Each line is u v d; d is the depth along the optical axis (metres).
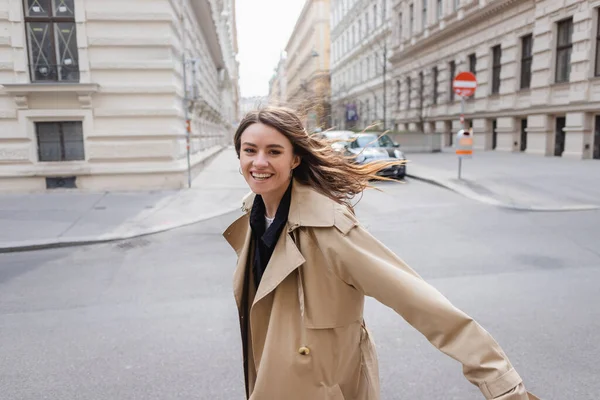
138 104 12.43
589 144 18.30
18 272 6.05
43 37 11.99
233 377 3.36
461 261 6.09
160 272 5.95
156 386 3.25
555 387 3.15
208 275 5.79
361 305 1.61
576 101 18.20
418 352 3.68
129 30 12.14
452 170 15.40
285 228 1.56
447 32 28.73
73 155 12.53
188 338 4.00
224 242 7.47
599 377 3.27
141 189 12.69
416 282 1.37
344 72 56.34
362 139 15.75
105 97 12.25
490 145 25.78
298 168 1.70
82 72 12.06
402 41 36.50
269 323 1.56
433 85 32.12
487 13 24.09
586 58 17.62
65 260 6.60
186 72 14.77
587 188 11.30
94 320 4.43
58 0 11.95
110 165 12.47
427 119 32.69
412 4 34.81
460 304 4.61
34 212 9.72
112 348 3.83
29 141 12.14
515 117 22.94
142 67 12.26
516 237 7.31
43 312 4.66
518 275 5.49
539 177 13.11
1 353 3.77
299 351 1.52
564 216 8.76
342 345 1.56
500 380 1.21
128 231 8.05
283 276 1.50
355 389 1.70
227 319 4.41
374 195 11.69
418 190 12.36
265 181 1.52
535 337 3.87
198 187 13.23
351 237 1.45
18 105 11.91
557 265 5.86
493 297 4.80
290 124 1.52
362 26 47.81
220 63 38.34
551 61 19.72
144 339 3.99
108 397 3.12
